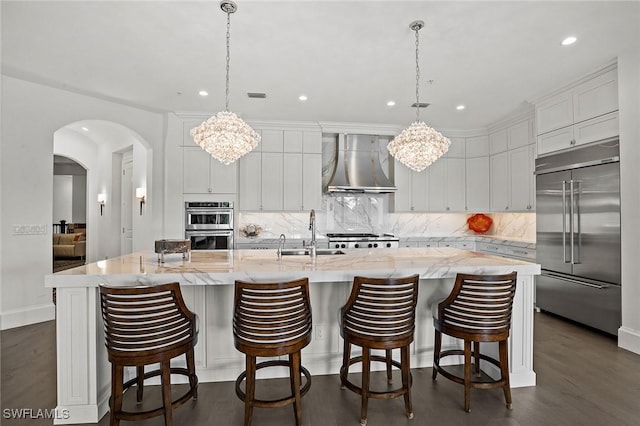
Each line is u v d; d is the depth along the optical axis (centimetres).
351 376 279
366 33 282
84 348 217
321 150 565
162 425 212
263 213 585
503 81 382
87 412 215
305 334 212
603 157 345
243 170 545
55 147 651
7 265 377
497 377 269
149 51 314
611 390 251
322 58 326
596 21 264
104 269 230
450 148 601
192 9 250
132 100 450
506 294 229
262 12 253
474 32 280
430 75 366
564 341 342
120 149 655
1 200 373
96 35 286
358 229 618
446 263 263
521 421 216
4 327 371
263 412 227
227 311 267
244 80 380
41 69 355
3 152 373
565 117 395
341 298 281
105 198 696
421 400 242
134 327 193
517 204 515
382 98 439
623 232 324
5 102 374
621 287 328
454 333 234
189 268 235
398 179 591
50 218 410
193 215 512
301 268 238
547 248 419
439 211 599
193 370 230
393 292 217
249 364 204
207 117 511
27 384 256
